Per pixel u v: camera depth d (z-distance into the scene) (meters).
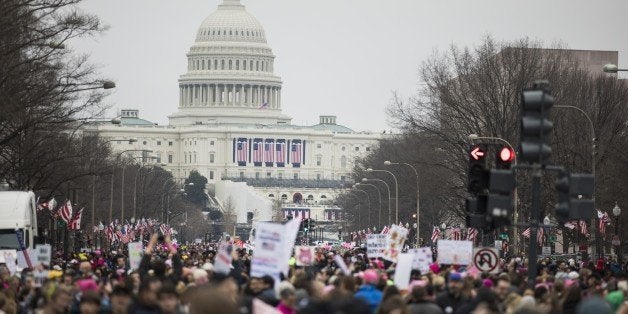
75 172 140.62
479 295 38.75
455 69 162.25
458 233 170.25
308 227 169.62
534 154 42.97
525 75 147.62
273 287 41.91
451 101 150.12
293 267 58.50
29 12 92.56
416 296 38.34
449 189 164.88
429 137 165.38
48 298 43.28
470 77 153.00
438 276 49.16
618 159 138.25
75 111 111.94
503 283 45.06
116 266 75.94
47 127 112.12
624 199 135.88
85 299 35.56
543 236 140.12
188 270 50.50
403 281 47.62
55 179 131.50
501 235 136.38
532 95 43.06
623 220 139.75
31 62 96.69
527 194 136.75
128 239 177.75
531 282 47.34
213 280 41.94
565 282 53.38
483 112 148.88
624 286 48.66
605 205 136.75
